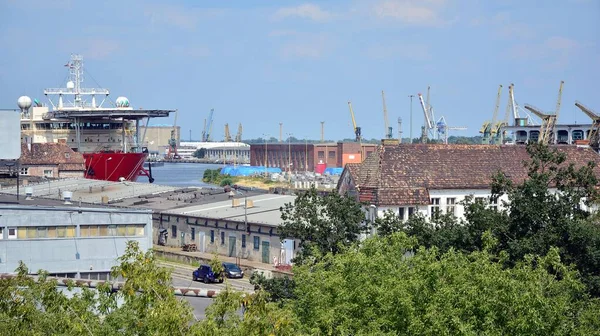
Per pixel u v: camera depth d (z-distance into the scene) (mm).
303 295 158625
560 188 199875
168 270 131250
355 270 153750
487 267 146500
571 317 151250
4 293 134375
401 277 150125
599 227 190625
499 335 134875
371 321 142625
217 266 142750
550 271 182750
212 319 119688
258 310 122938
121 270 130500
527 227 194250
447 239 198750
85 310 134250
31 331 127188
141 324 124500
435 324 134500
